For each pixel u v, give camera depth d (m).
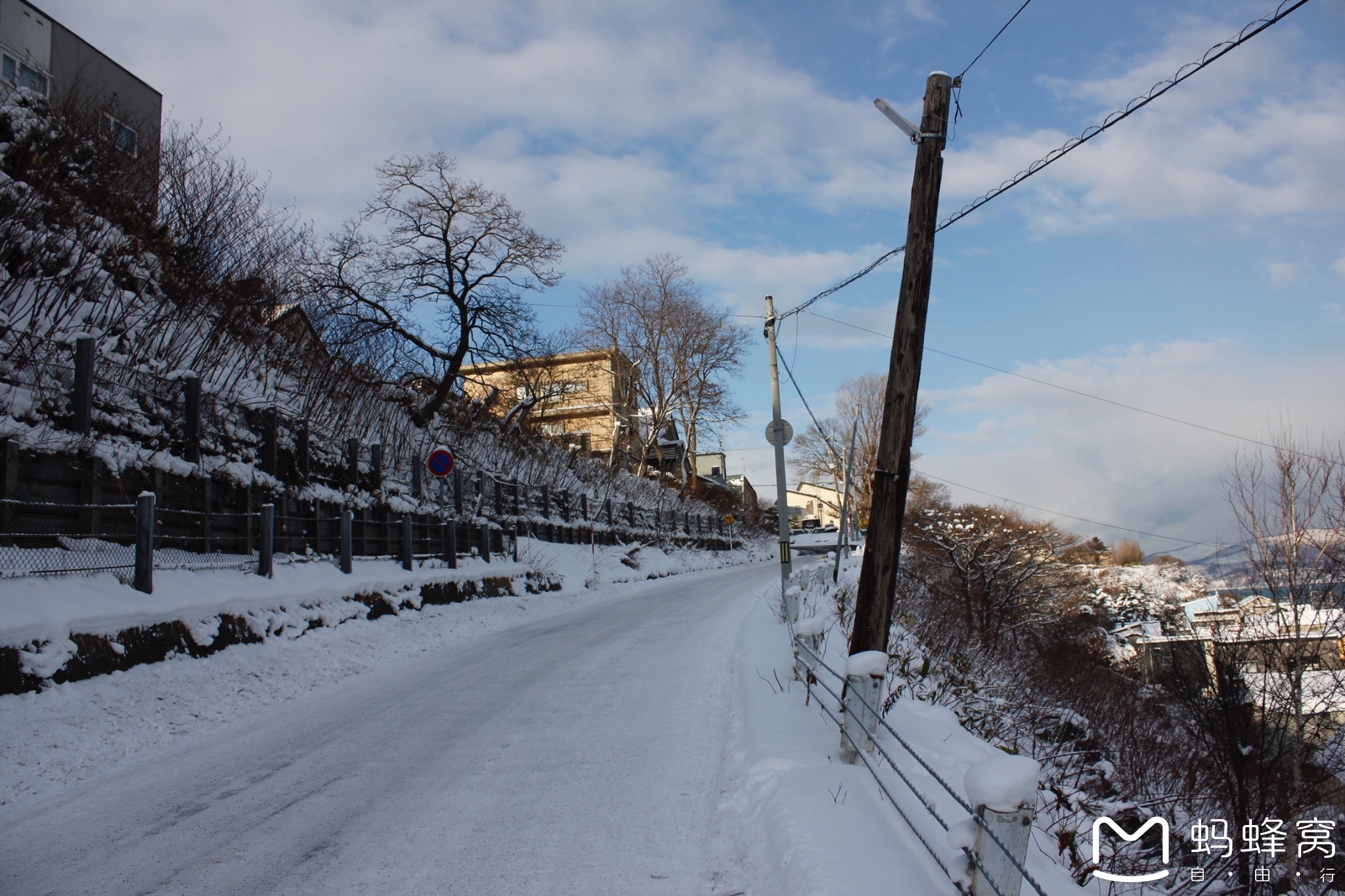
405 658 12.07
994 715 12.38
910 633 17.52
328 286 22.59
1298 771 12.42
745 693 8.71
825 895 3.86
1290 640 13.05
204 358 14.34
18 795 5.74
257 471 13.54
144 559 9.31
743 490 87.19
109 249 13.08
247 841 5.03
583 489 36.50
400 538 17.55
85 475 9.74
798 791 5.45
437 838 5.07
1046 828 7.91
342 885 4.41
